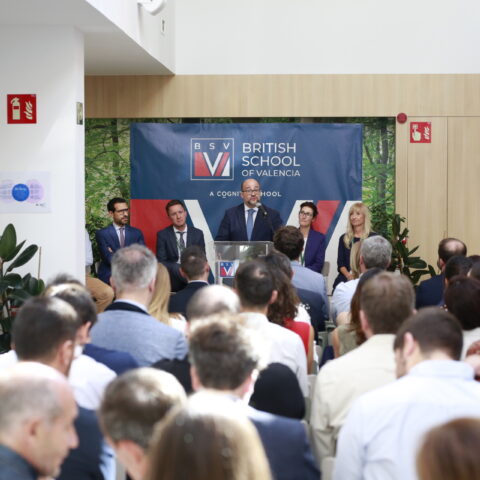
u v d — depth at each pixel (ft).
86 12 20.38
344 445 7.95
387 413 7.75
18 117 21.90
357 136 32.65
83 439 8.38
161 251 31.48
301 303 16.85
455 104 32.30
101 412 5.75
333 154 32.73
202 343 7.02
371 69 32.53
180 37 32.76
